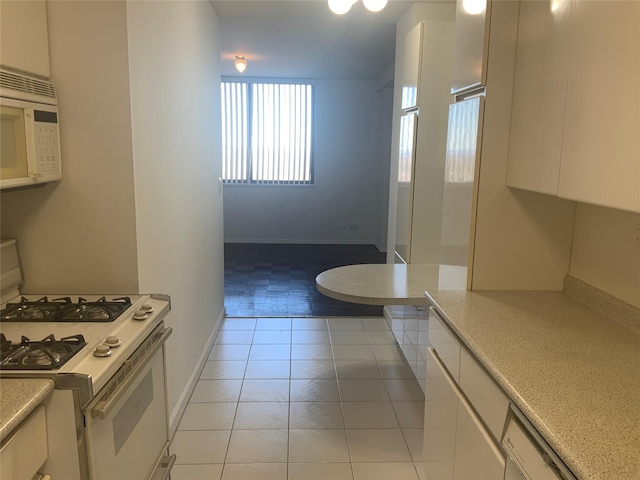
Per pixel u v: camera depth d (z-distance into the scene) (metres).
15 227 2.01
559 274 2.21
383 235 7.66
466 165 2.20
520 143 1.94
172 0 2.57
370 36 4.78
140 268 2.09
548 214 2.16
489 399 1.52
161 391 1.97
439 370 2.03
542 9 1.74
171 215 2.59
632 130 1.22
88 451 1.36
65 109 1.93
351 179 8.08
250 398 3.11
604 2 1.34
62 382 1.32
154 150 2.27
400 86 4.12
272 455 2.54
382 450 2.59
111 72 1.92
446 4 3.64
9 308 1.84
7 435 1.16
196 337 3.30
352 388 3.26
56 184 1.98
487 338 1.67
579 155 1.47
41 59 1.83
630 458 1.03
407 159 3.60
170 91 2.54
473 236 2.16
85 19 1.88
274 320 4.56
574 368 1.45
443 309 1.96
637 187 1.20
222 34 4.71
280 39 4.92
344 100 7.86
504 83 2.03
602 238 1.99
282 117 7.87
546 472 1.15
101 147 1.96
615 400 1.26
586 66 1.43
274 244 8.11
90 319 1.74
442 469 1.98
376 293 2.68
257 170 8.00
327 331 4.30
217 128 4.04
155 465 1.90
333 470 2.43
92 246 2.03
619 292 1.89
